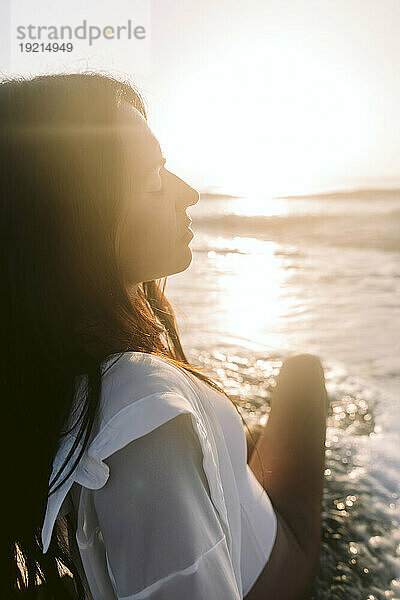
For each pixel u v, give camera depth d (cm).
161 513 70
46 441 79
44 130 78
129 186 82
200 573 69
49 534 79
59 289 78
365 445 260
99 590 81
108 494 72
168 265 90
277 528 123
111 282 79
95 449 72
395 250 869
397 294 564
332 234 1109
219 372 353
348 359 379
